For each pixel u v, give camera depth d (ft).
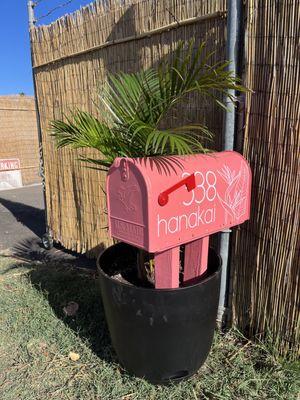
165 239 5.24
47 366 6.97
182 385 6.33
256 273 7.01
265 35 6.16
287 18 5.84
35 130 30.83
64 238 13.46
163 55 8.20
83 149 11.62
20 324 8.25
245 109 6.72
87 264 12.32
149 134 5.69
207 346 6.31
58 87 12.17
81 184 12.01
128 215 5.33
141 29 8.67
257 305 7.08
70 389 6.41
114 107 6.81
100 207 11.46
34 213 20.93
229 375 6.49
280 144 6.27
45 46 12.37
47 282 10.25
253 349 7.07
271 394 6.04
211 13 6.98
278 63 6.06
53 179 13.46
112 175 5.46
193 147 6.93
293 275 6.41
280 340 6.71
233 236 7.42
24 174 30.83
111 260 7.54
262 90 6.38
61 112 12.28
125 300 5.72
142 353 6.00
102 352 7.26
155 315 5.60
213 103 7.34
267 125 6.40
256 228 6.90
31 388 6.48
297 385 6.09
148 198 4.95
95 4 9.93
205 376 6.52
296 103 5.96
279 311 6.68
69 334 7.82
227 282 7.68
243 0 6.42
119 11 9.21
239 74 6.73
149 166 5.13
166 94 6.01
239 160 6.30
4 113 28.86
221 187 5.90
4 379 6.71
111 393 6.23
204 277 6.52
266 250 6.77
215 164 5.87
